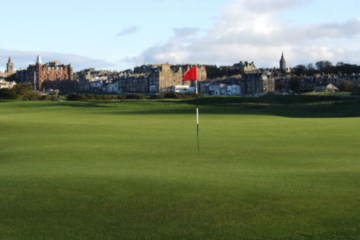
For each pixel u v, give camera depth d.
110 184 13.38
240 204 11.09
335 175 14.86
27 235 9.01
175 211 10.56
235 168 16.77
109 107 90.56
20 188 12.94
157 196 11.90
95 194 12.15
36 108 87.12
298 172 15.62
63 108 87.31
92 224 9.66
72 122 45.81
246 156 20.27
